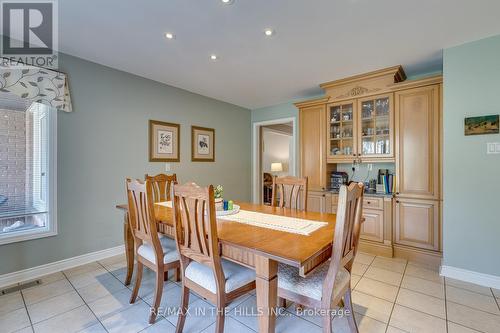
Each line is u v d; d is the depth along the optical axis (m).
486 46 2.26
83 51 2.53
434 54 2.59
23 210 2.36
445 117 2.45
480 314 1.85
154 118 3.38
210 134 4.19
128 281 2.26
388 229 2.98
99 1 1.75
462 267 2.38
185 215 1.52
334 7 1.82
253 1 1.76
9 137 2.29
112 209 2.95
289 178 2.50
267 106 4.79
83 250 2.72
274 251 1.22
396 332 1.65
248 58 2.69
